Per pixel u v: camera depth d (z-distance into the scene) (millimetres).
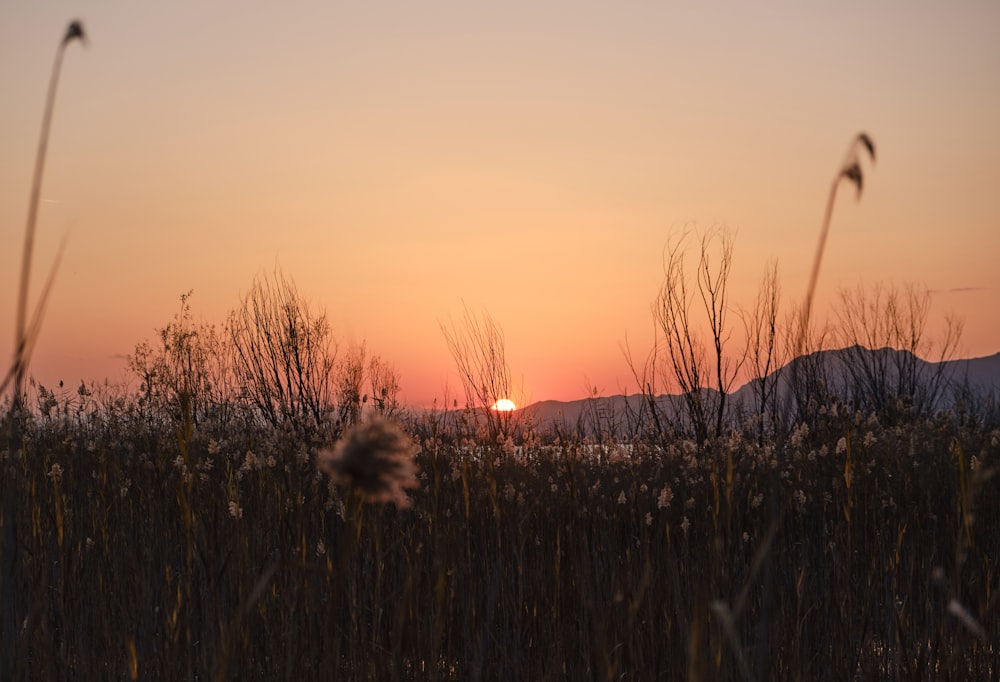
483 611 5254
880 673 5055
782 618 5031
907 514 6691
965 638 4977
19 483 4797
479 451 6867
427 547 5211
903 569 5875
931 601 5562
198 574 4699
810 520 6688
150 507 5855
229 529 4914
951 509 6645
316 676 4250
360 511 3043
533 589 5398
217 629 4344
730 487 4484
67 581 5180
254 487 5562
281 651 4453
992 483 7344
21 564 4535
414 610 4324
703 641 4184
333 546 4695
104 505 5938
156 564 5422
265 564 4883
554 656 4895
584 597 4793
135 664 3816
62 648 4648
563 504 6496
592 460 8195
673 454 9188
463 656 4816
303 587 4449
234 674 4074
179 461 5527
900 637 4992
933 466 7902
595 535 5977
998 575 5543
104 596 5113
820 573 5914
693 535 6566
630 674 4461
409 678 4371
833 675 5023
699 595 4230
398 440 1712
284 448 6504
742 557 5738
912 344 17312
